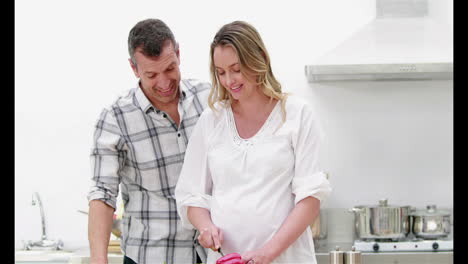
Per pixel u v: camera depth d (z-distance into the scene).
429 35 3.43
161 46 2.11
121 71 3.79
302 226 1.85
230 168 1.92
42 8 3.79
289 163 1.90
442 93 3.65
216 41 1.89
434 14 3.67
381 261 3.19
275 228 1.88
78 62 3.79
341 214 3.64
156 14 3.77
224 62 1.86
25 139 3.78
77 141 3.77
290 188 1.92
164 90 2.17
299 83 3.69
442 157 3.65
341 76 3.54
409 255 3.19
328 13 3.69
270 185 1.89
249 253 1.80
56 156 3.77
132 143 2.28
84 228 3.75
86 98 3.78
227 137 1.95
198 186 2.02
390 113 3.66
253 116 1.94
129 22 3.78
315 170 1.89
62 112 3.78
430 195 3.65
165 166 2.29
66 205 3.76
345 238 3.63
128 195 2.38
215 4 3.75
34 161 3.77
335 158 3.67
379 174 3.66
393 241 3.33
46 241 3.63
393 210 3.31
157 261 2.26
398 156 3.66
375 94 3.66
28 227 3.76
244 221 1.88
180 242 2.28
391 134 3.66
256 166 1.90
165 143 2.29
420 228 3.38
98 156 2.28
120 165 2.32
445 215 3.38
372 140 3.66
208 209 1.99
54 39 3.79
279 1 3.71
